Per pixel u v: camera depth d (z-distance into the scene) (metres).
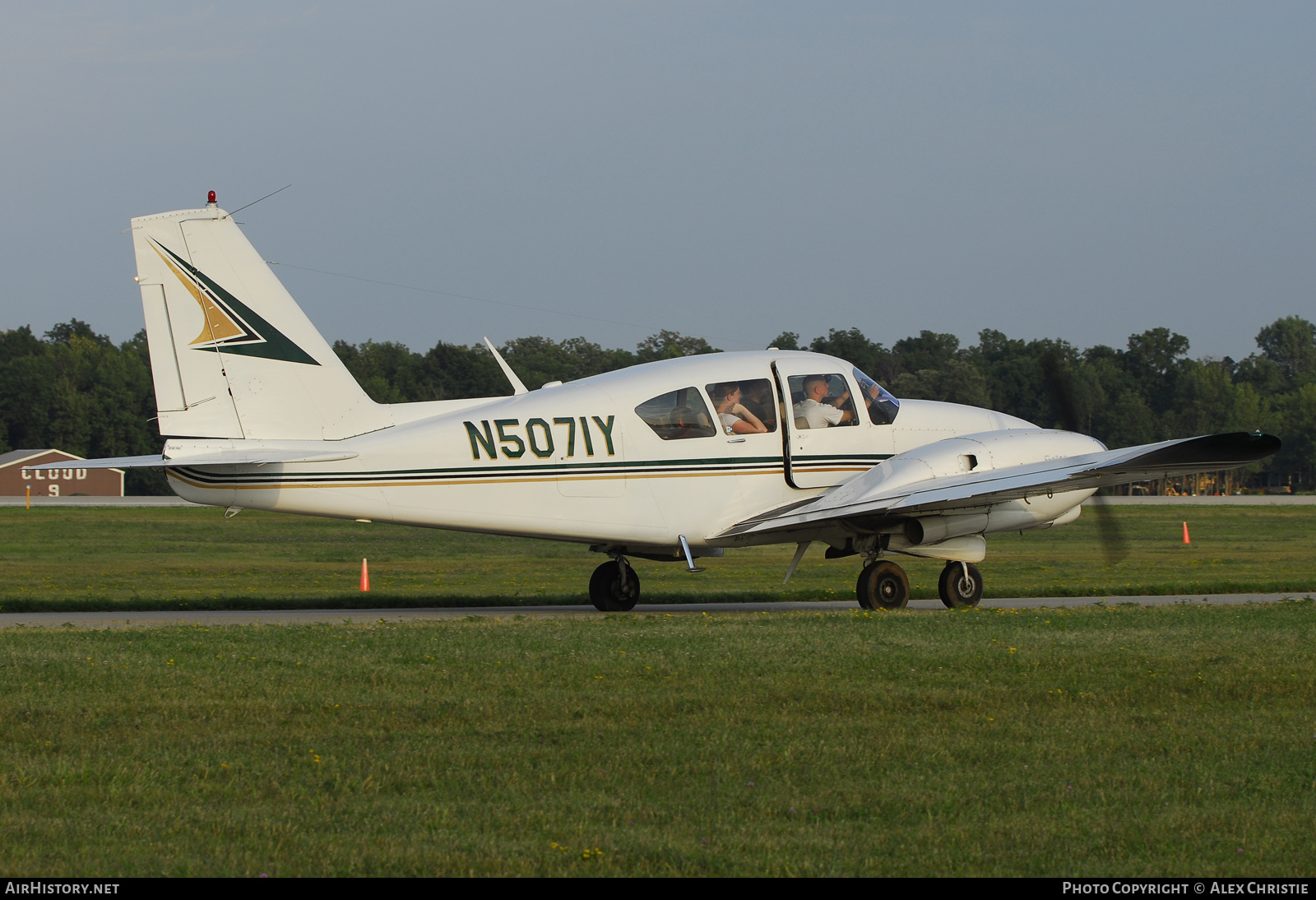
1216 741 17.19
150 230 31.38
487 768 15.63
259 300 31.84
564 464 32.69
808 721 18.23
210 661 22.61
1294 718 18.61
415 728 17.69
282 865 12.16
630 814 13.82
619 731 17.50
